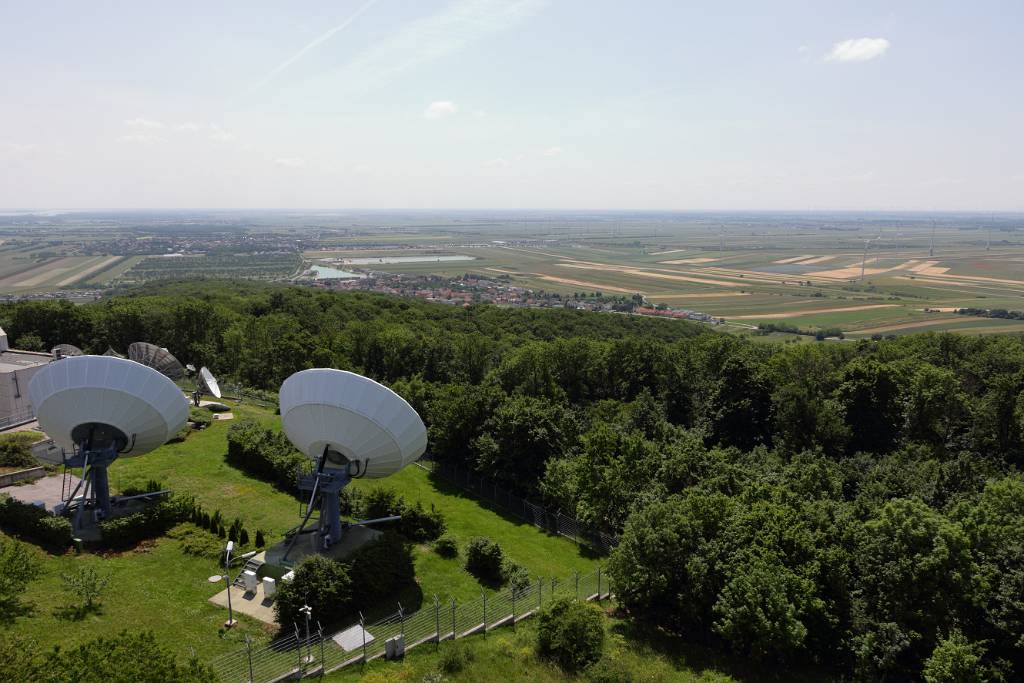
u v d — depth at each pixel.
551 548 49.94
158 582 36.94
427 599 38.84
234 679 28.70
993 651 32.94
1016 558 34.75
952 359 90.31
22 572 31.38
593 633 33.66
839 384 81.25
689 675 32.91
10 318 94.81
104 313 100.69
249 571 37.44
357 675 30.44
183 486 51.41
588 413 75.00
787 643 32.62
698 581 36.22
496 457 59.31
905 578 34.22
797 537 37.41
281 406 41.97
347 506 49.44
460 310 158.50
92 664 21.81
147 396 43.75
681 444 58.94
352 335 102.06
